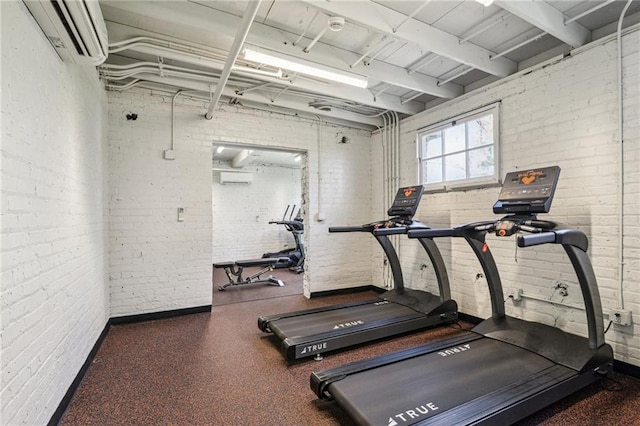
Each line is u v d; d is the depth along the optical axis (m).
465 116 4.12
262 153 7.70
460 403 1.99
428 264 4.70
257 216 9.26
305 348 2.96
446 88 4.21
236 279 6.83
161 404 2.32
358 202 5.72
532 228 2.56
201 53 3.30
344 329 3.33
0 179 1.47
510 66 3.60
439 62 3.70
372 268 5.82
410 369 2.42
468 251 4.09
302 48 3.18
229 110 4.64
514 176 2.93
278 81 3.80
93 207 3.14
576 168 3.03
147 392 2.47
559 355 2.53
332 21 2.68
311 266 5.31
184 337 3.56
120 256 4.01
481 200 3.95
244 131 4.74
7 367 1.49
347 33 3.14
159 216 4.21
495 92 3.76
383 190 5.55
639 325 2.62
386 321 3.57
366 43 3.32
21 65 1.68
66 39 2.02
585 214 2.96
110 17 2.85
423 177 4.82
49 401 1.97
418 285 4.86
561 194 3.14
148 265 4.16
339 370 2.40
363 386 2.20
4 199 1.50
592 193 2.92
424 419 1.84
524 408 2.01
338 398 2.09
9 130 1.55
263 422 2.13
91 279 3.02
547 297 3.25
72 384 2.40
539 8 2.63
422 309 3.88
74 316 2.47
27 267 1.71
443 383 2.22
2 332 1.45
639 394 2.40
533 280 3.38
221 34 2.82
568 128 3.09
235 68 3.41
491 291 3.23
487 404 1.97
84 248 2.79
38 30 1.87
